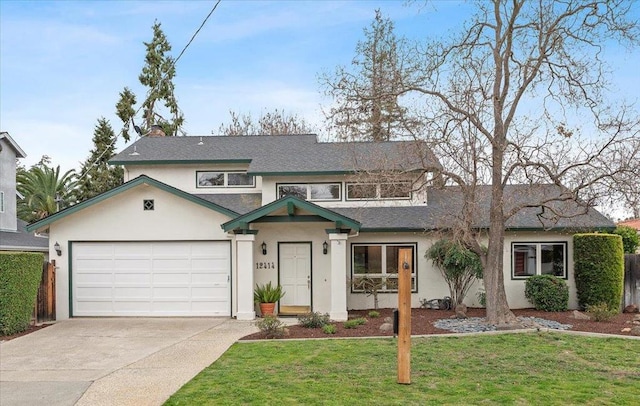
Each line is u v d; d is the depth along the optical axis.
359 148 20.17
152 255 17.14
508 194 17.05
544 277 16.95
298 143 21.86
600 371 9.23
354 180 17.14
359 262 18.27
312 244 17.42
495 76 13.96
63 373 9.85
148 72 40.19
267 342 12.34
